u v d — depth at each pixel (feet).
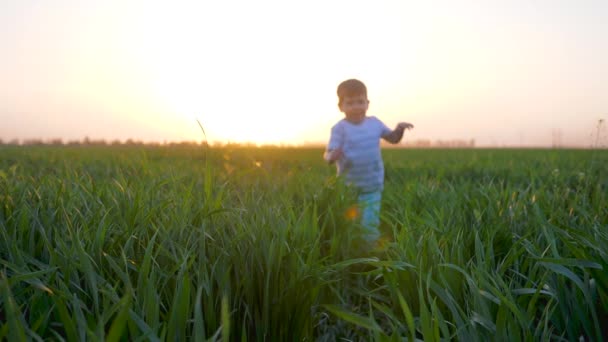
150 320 5.81
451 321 7.28
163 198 11.71
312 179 17.47
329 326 8.48
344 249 11.12
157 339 5.13
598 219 10.38
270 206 11.10
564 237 8.06
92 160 36.50
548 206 11.72
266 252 8.02
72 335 5.27
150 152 56.49
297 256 8.15
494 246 10.00
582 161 32.81
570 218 10.41
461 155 62.13
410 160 49.21
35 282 5.81
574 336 6.99
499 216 10.99
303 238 9.28
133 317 5.31
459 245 8.49
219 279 7.47
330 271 8.63
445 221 11.23
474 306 6.40
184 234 9.11
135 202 9.58
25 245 8.47
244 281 7.74
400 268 7.81
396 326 5.89
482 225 10.43
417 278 7.86
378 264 7.46
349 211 12.51
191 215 9.93
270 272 7.70
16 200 10.84
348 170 16.55
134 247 8.87
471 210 12.12
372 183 17.43
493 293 6.67
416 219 10.39
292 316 7.51
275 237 8.50
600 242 7.88
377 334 5.45
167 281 7.30
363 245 11.92
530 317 6.68
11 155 43.06
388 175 33.01
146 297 6.22
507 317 6.07
